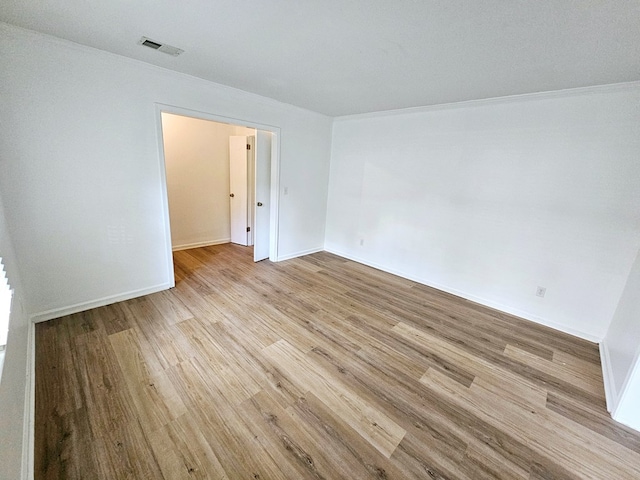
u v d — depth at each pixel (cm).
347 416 163
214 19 169
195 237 478
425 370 207
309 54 210
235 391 176
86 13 168
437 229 355
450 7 141
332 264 436
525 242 289
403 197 385
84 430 144
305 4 147
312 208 465
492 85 248
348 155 442
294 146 407
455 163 329
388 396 180
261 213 416
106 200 254
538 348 245
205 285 331
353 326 261
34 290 228
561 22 147
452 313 299
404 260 396
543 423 167
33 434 138
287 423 156
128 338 222
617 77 211
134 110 255
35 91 207
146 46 213
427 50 191
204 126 452
